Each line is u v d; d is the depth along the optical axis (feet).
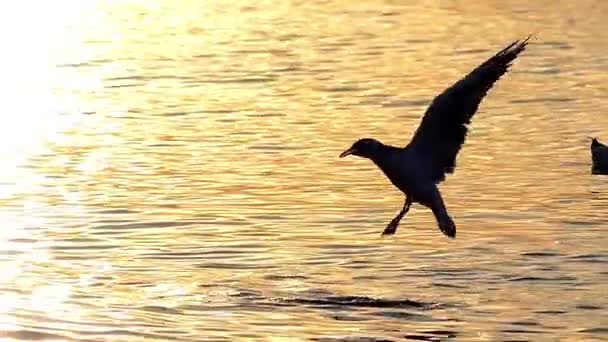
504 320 48.49
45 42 134.72
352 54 124.16
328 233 62.08
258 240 60.70
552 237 60.95
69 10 161.79
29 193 70.18
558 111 94.79
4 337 46.42
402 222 64.39
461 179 74.28
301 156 80.53
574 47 126.82
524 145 83.56
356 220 64.75
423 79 109.60
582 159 79.25
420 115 93.97
